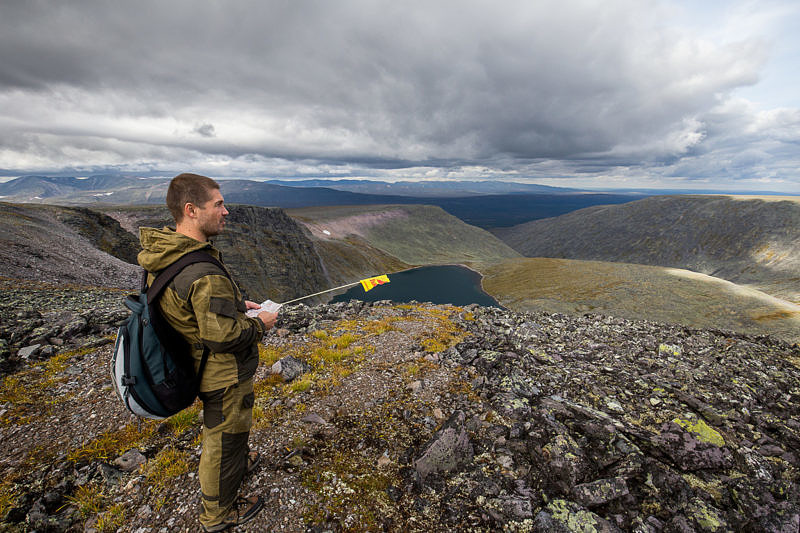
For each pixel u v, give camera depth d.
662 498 4.07
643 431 5.27
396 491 4.13
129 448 4.59
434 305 19.20
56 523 3.46
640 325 14.99
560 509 3.79
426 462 4.47
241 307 3.09
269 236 142.38
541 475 4.48
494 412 6.00
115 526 3.45
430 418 5.73
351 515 3.69
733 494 4.19
